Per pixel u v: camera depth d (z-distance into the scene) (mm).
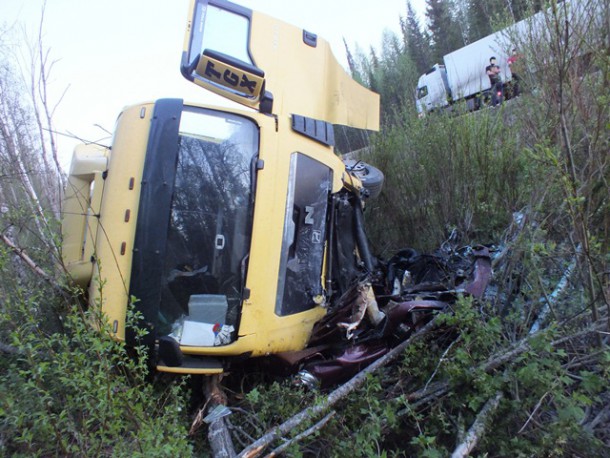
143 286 2990
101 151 4086
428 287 3910
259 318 3174
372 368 2953
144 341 2957
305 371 3260
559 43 2598
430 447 2254
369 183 4965
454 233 4871
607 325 2508
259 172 3223
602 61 2549
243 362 3527
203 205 3158
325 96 4258
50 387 2566
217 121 3287
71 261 3693
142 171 3104
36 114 4723
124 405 2230
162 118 3162
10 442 2293
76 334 2238
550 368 2377
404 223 5770
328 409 2709
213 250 3146
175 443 2135
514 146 4477
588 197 2619
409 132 5863
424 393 2725
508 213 4355
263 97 3512
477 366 2602
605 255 2543
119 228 3066
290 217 3385
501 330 2811
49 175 4824
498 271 3600
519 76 3771
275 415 2885
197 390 3342
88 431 2287
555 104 2791
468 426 2502
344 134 7566
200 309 3096
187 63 3545
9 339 2928
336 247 3986
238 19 3912
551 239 3205
